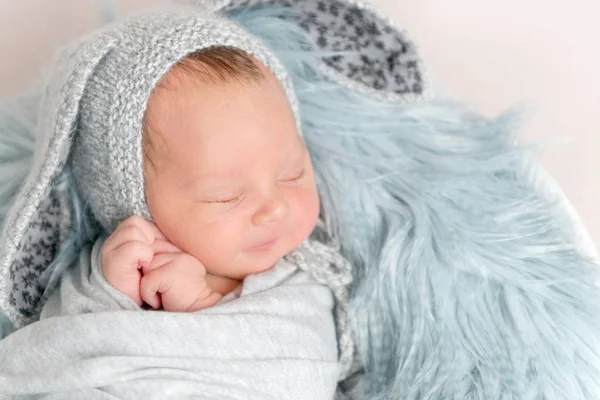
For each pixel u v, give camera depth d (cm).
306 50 128
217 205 106
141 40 106
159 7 118
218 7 117
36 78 143
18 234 106
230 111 104
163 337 100
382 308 119
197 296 107
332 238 125
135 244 105
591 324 114
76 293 108
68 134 107
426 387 113
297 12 125
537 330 113
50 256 119
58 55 118
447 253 118
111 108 106
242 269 111
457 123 130
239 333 103
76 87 104
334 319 121
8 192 124
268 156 105
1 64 156
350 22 121
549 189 123
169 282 106
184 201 106
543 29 159
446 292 117
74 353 100
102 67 107
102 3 129
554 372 111
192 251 109
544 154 145
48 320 103
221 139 103
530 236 119
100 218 118
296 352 106
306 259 117
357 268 124
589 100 155
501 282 117
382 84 127
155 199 108
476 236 119
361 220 124
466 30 160
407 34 117
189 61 105
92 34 112
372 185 125
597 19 158
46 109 113
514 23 160
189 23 108
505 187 124
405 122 129
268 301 108
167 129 104
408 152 128
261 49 113
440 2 159
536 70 158
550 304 115
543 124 153
